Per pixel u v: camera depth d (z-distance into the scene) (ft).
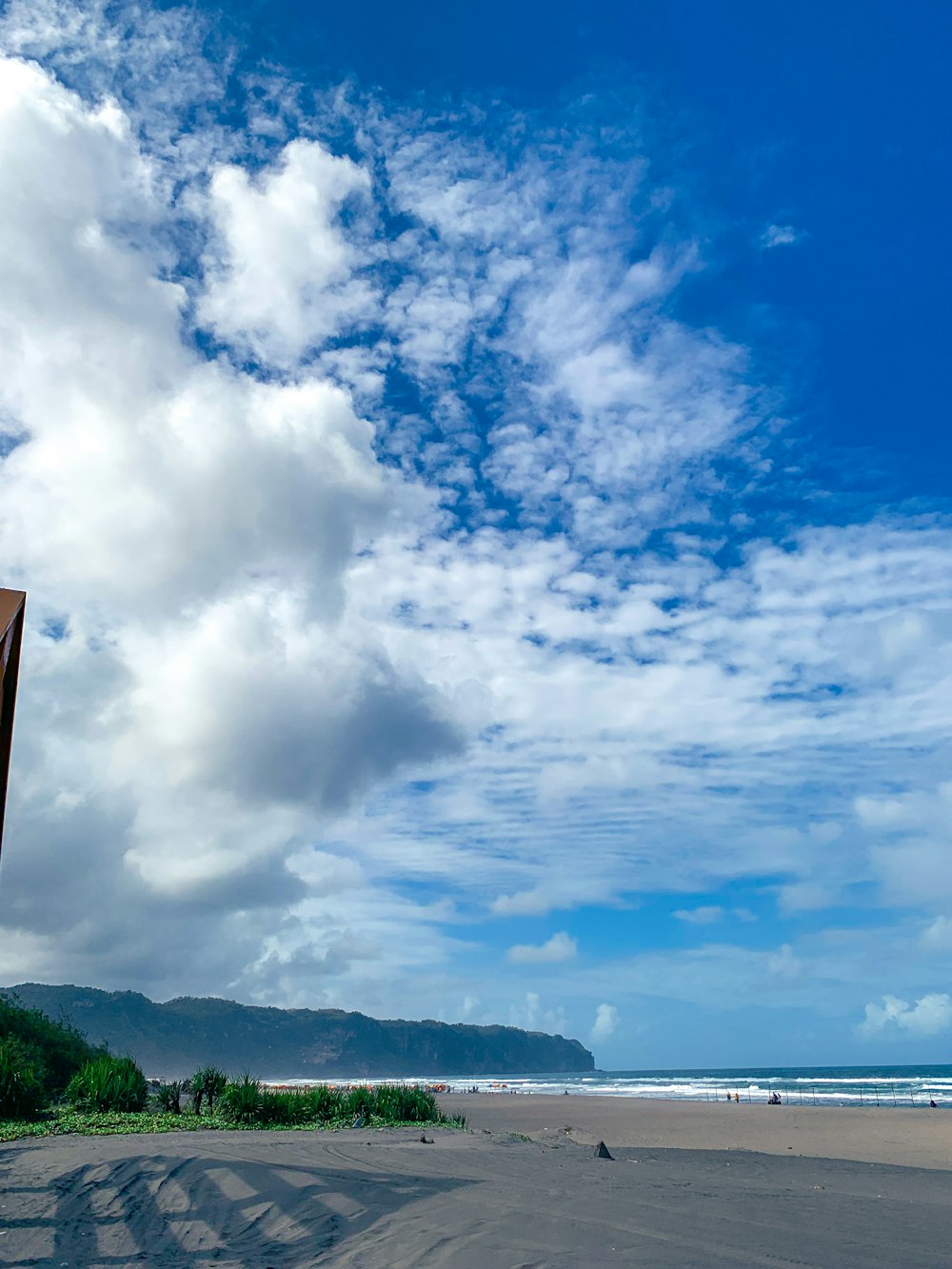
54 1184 30.89
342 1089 87.61
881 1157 77.56
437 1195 27.99
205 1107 63.82
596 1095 273.54
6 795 27.68
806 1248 21.04
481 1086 450.30
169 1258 23.22
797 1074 646.33
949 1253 20.92
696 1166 46.39
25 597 26.94
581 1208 25.81
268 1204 27.22
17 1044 71.41
